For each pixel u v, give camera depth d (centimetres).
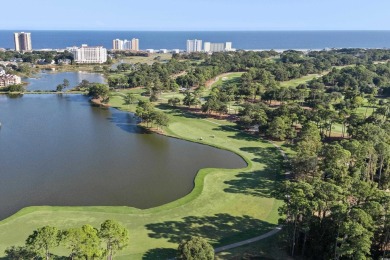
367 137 13412
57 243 6700
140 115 19588
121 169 13738
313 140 14012
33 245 6581
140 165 14188
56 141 16900
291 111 18775
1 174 12988
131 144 16688
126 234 7250
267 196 11506
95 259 6838
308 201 7925
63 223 9619
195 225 9712
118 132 18488
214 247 8638
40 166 13825
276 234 9306
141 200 11219
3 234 8969
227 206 10838
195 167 14050
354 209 7506
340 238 7356
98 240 6888
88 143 16712
